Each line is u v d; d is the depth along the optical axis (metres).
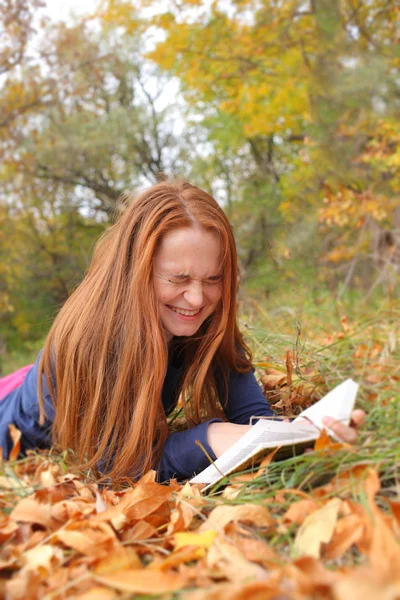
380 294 4.51
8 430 1.92
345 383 1.30
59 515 1.12
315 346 2.28
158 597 0.76
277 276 5.76
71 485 1.40
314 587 0.67
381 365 1.93
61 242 10.69
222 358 1.77
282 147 9.02
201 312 1.60
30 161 9.62
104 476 1.56
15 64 8.56
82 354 1.60
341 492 1.07
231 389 1.80
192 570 0.84
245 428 1.52
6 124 9.03
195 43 6.80
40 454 1.85
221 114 8.73
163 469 1.57
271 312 3.46
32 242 10.50
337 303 3.21
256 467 1.30
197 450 1.51
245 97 7.00
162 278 1.52
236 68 6.89
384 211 5.20
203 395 1.79
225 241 1.56
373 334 2.27
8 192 10.04
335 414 1.24
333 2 5.64
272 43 6.59
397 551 0.71
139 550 0.98
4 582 0.83
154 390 1.54
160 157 10.49
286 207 6.75
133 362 1.55
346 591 0.62
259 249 7.71
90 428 1.61
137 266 1.53
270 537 1.01
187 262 1.50
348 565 0.86
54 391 1.74
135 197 1.76
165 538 1.01
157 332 1.54
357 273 5.78
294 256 5.82
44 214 10.62
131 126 9.89
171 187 1.60
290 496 1.13
